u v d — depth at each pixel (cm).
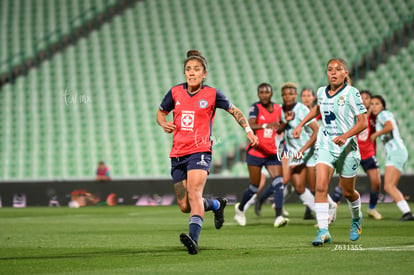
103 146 8594
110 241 2730
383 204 6203
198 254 2177
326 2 9944
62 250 2372
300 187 4038
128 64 9650
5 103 9300
